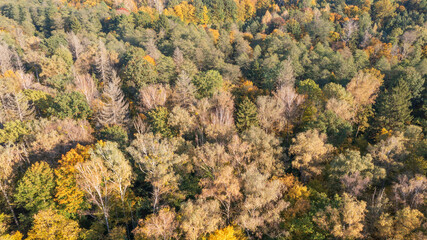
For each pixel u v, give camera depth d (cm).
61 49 8969
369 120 6644
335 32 12319
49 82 7500
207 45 10562
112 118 6022
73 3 17212
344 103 5641
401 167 4209
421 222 3200
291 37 12238
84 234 3606
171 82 8050
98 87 7806
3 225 3659
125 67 8138
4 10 14438
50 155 4656
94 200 3784
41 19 13862
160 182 3834
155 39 11338
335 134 5266
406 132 5028
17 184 3922
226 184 3641
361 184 3669
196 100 6369
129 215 4303
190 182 4450
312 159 4303
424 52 10344
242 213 3469
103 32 13375
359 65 8919
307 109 6166
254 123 5781
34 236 3309
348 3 17375
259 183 3372
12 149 4450
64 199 3866
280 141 4719
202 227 3075
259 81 8981
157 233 3164
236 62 10600
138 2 18188
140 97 6781
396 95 6156
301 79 9056
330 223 3222
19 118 6028
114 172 3978
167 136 5453
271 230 3466
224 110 5831
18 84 7269
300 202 3591
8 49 9469
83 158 4228
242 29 14675
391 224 3086
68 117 5603
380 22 14612
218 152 4250
